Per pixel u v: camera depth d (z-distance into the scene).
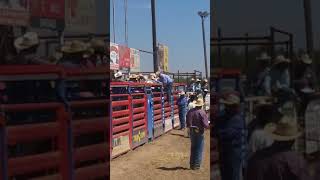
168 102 19.62
